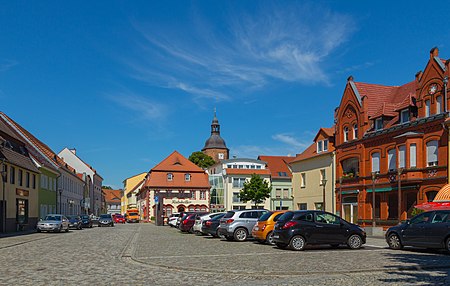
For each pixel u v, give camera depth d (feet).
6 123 172.24
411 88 124.16
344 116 134.31
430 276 38.58
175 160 274.98
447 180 94.79
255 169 285.02
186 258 53.83
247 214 86.12
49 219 130.00
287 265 46.39
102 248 69.92
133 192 399.03
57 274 41.16
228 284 35.37
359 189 124.47
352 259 51.60
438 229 57.93
